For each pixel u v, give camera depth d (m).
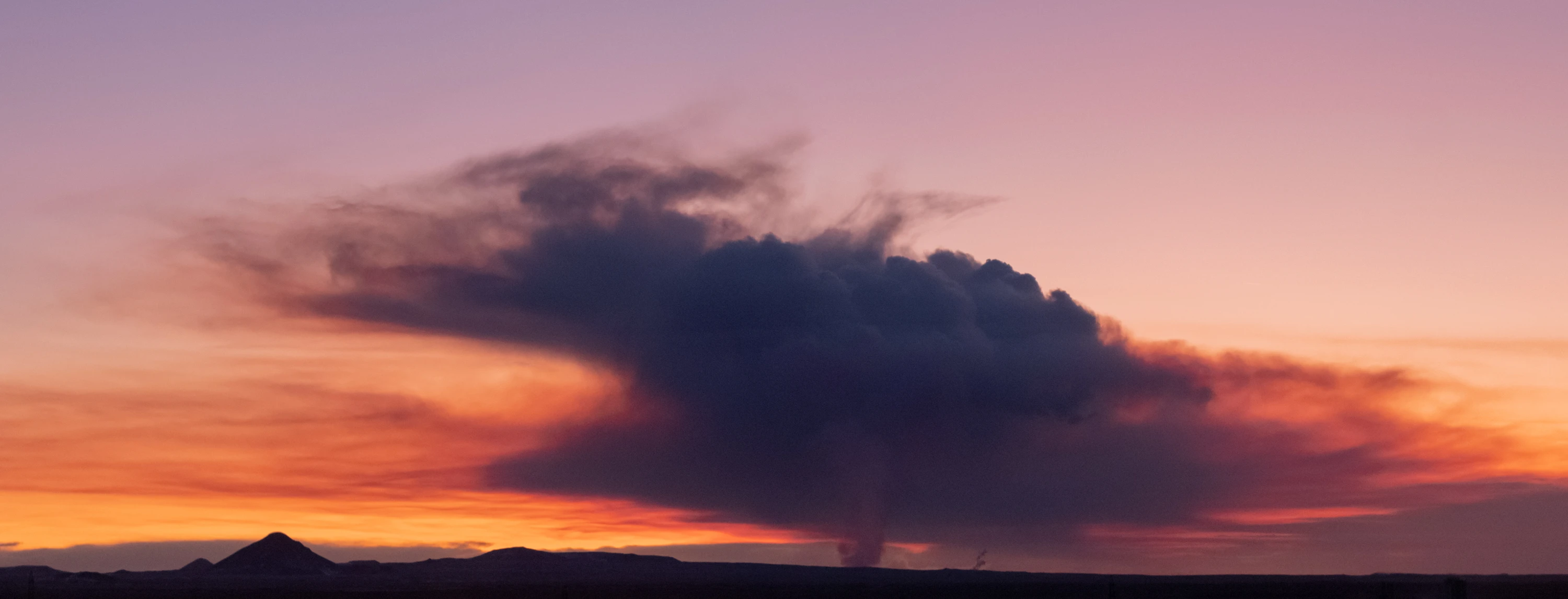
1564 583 198.75
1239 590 159.25
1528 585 182.62
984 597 146.00
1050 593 158.88
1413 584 159.25
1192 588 173.50
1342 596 132.75
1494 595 137.25
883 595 151.12
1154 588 175.50
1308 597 132.25
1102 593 155.62
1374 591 141.50
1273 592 148.00
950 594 153.62
